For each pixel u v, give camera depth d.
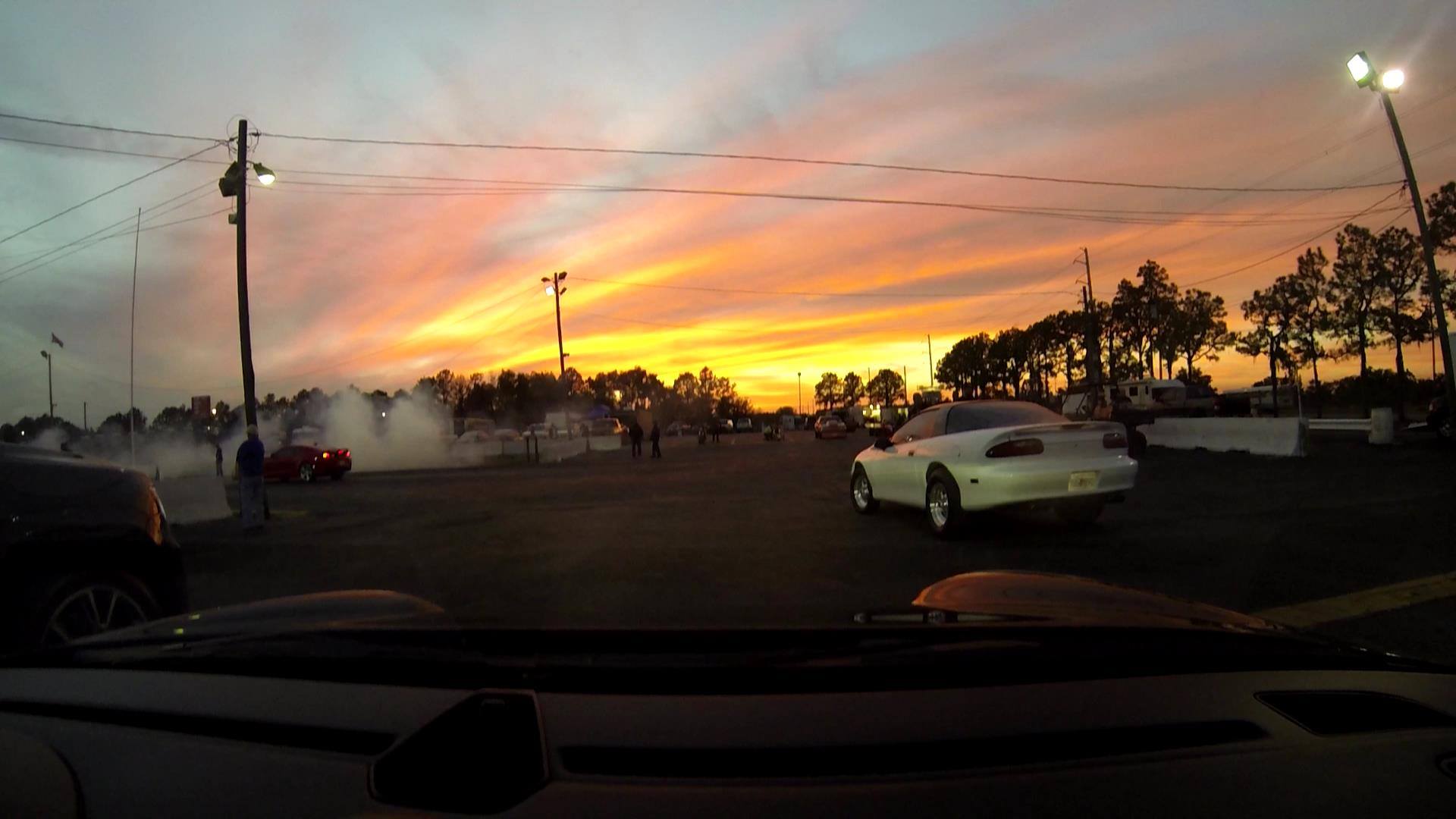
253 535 11.86
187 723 1.87
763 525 10.42
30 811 1.53
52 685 2.11
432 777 1.51
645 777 1.51
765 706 1.78
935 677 1.90
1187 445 21.47
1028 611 2.42
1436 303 18.52
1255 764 1.60
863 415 79.56
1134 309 49.34
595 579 7.11
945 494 8.84
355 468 34.50
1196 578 6.57
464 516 12.99
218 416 49.09
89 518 4.35
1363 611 5.48
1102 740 1.67
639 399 120.31
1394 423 19.86
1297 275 38.91
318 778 1.58
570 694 1.86
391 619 2.57
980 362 66.75
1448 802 1.48
